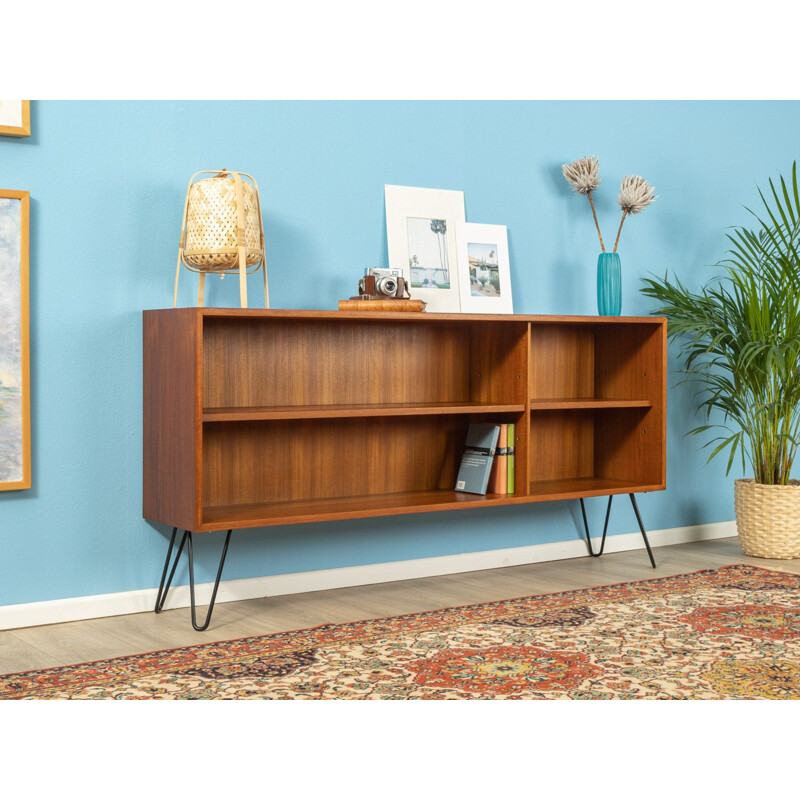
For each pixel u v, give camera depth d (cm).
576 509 432
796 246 463
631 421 411
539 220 415
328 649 281
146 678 254
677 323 418
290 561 354
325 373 356
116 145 312
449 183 389
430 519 389
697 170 468
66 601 309
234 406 336
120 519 318
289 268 349
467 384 389
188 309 289
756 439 433
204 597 335
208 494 333
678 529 466
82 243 307
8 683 249
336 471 361
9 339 293
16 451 296
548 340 415
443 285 381
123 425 317
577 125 426
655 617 317
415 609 330
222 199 307
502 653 277
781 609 328
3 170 293
